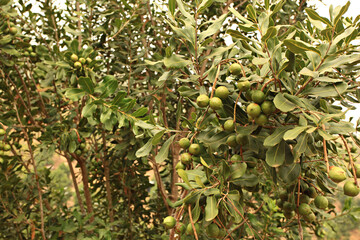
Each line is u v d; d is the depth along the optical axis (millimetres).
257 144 1493
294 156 1230
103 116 2283
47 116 3803
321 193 1686
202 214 1517
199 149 1584
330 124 1246
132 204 4523
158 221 4539
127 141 3268
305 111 1273
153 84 3555
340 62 1261
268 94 1386
